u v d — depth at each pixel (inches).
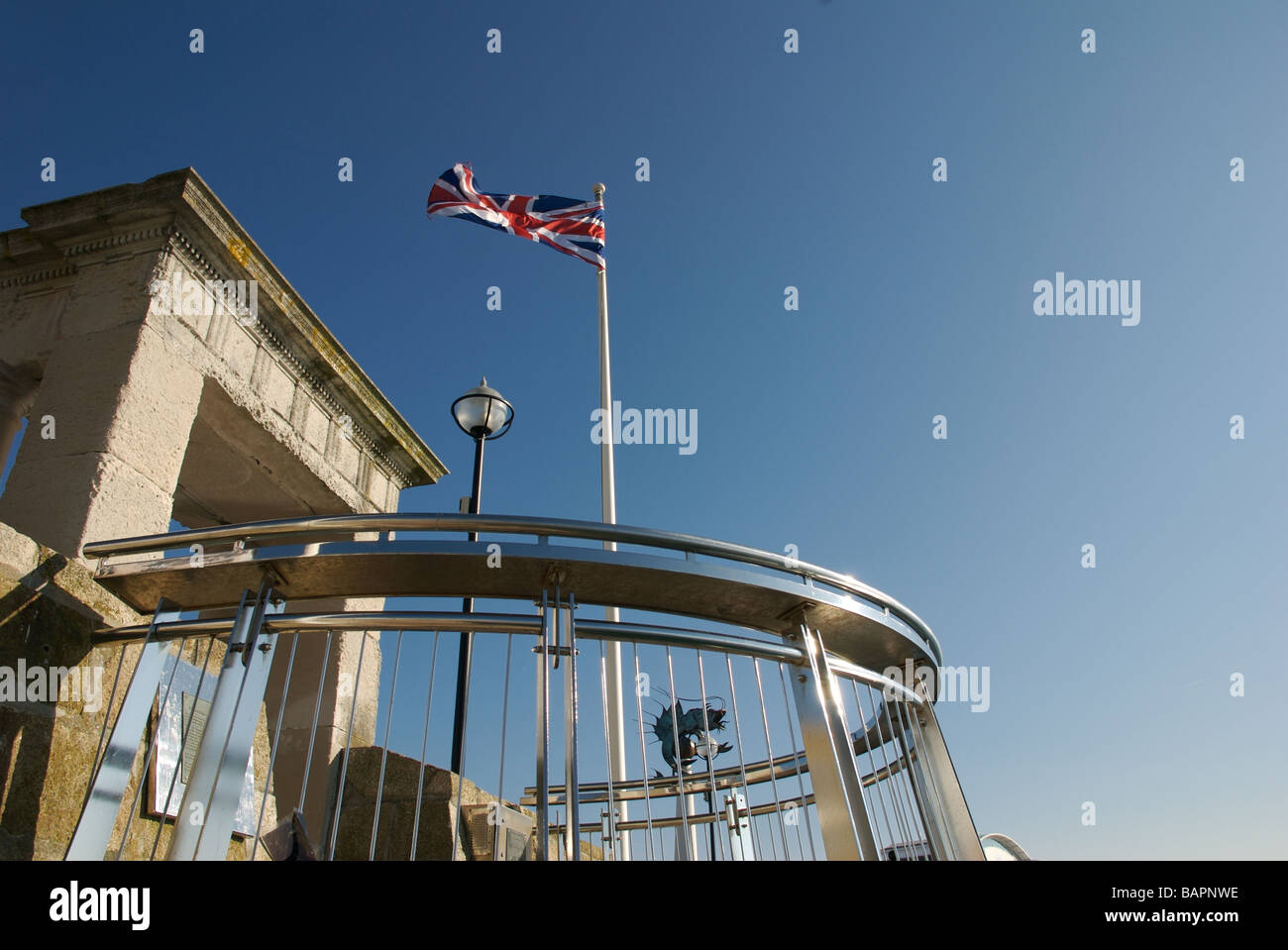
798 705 131.6
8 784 122.7
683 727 237.5
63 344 196.7
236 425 234.1
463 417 267.4
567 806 100.5
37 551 135.7
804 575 134.0
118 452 179.0
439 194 414.3
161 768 155.1
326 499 270.5
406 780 183.5
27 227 211.0
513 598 127.5
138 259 204.8
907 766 147.9
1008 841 209.5
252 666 116.0
